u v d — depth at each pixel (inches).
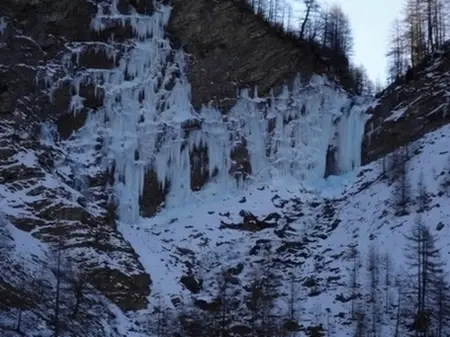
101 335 2346.2
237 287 2866.6
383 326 2475.4
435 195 2982.3
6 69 3262.8
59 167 3157.0
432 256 2502.5
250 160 3607.3
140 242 3058.6
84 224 2795.3
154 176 3437.5
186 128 3540.8
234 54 3745.1
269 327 2551.7
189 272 2982.3
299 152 3668.8
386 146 3617.1
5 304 2171.5
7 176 2856.8
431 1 4220.0
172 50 3693.4
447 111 3518.7
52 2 3474.4
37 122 3225.9
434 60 3885.3
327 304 2679.6
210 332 2556.6
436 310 2417.6
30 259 2461.9
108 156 3329.2
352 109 3796.8
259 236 3191.4
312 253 3036.4
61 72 3405.5
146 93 3550.7
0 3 3393.2
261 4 4060.0
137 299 2691.9
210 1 3774.6
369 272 2738.7
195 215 3341.5
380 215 3053.6
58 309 2247.8
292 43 3875.5
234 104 3681.1
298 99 3762.3
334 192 3526.1
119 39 3590.1
